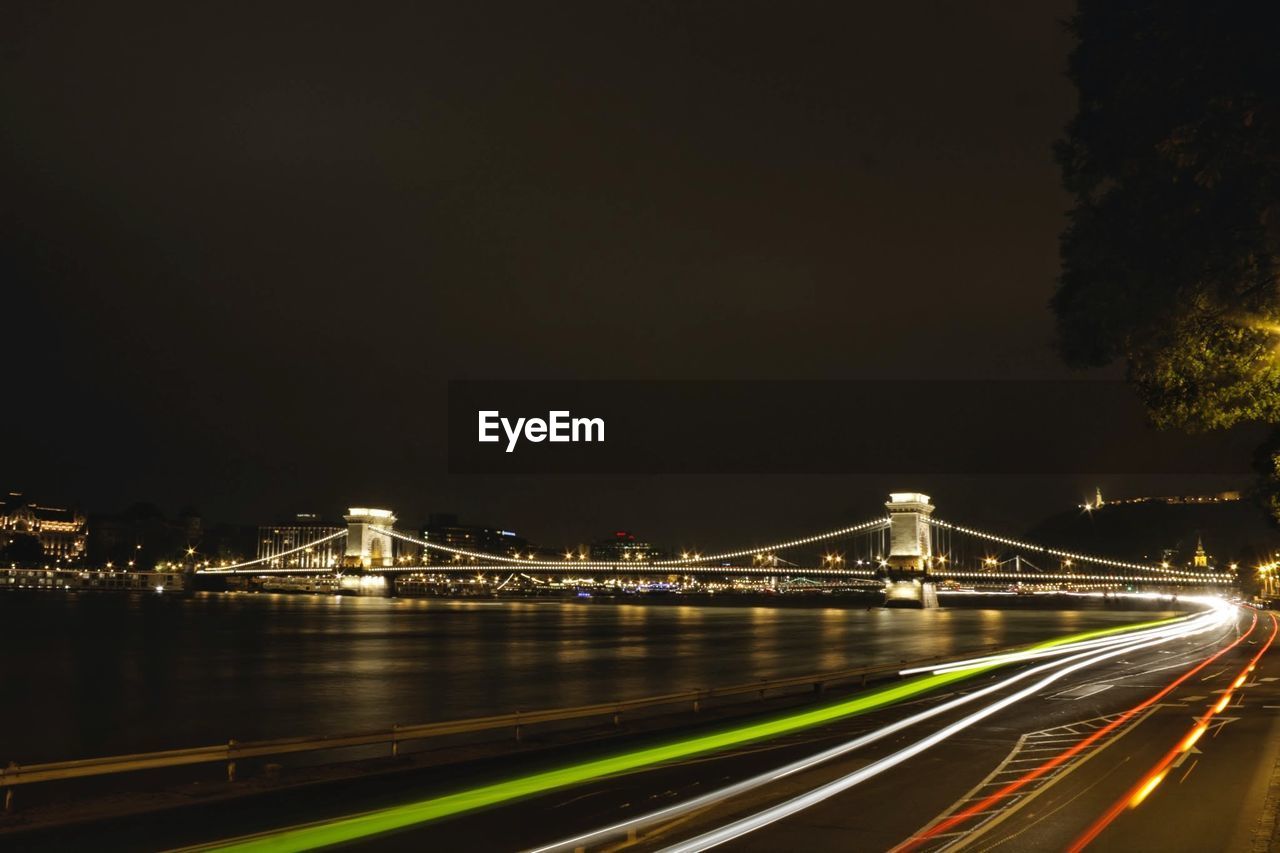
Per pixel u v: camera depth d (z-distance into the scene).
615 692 67.00
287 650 116.38
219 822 19.12
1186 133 14.87
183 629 163.25
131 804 21.00
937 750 26.06
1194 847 15.90
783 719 35.12
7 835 18.28
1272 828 17.11
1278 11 14.34
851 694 44.00
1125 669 53.09
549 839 16.75
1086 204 18.19
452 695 66.44
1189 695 39.06
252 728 52.72
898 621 192.12
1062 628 152.25
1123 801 19.36
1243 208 15.61
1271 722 30.73
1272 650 66.12
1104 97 17.39
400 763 26.03
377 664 95.56
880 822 17.67
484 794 21.34
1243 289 16.03
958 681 48.94
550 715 31.23
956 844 16.12
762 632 152.88
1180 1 15.50
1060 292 19.69
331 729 51.88
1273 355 17.36
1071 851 15.66
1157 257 16.73
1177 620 132.38
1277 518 32.28
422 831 17.61
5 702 65.69
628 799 20.19
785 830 17.09
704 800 19.84
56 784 33.72
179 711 60.69
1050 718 32.56
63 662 100.56
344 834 17.58
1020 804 19.12
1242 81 14.46
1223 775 22.03
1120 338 17.95
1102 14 17.16
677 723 34.59
